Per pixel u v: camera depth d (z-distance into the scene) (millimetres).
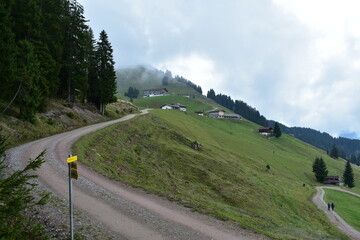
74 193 14891
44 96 37031
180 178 36438
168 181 32188
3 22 27766
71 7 49312
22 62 31188
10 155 21047
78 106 53531
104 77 61312
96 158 27297
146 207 14547
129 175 28750
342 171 121250
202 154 53344
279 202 40469
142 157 38719
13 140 25609
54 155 22906
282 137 159000
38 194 13352
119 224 11625
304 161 112500
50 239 8930
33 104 32188
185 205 15859
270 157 92438
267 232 13633
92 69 60250
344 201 59469
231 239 11641
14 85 30266
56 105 44406
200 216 14281
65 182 16500
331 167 123625
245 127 164125
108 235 10320
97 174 20406
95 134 36000
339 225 38406
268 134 153875
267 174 63062
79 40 48438
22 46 31750
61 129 38344
